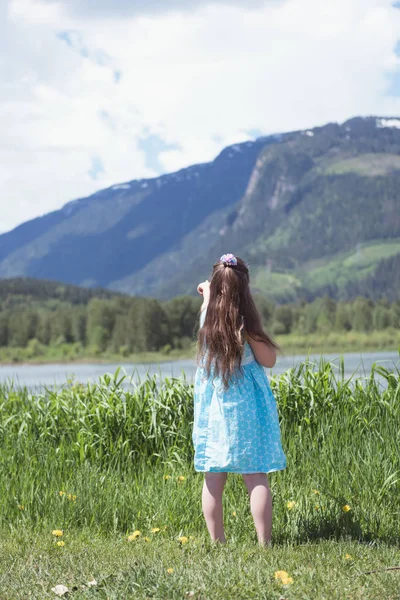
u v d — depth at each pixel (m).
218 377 3.92
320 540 3.99
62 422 6.75
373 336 114.81
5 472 5.66
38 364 136.62
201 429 4.00
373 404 5.98
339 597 2.91
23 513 4.89
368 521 4.25
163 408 6.57
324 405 6.18
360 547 3.79
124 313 148.12
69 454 6.03
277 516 4.44
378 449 5.06
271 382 6.50
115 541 4.33
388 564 3.48
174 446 6.04
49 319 151.50
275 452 3.95
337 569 3.36
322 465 5.11
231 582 3.12
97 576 3.39
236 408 3.89
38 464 5.74
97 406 6.57
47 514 4.88
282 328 132.62
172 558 3.70
